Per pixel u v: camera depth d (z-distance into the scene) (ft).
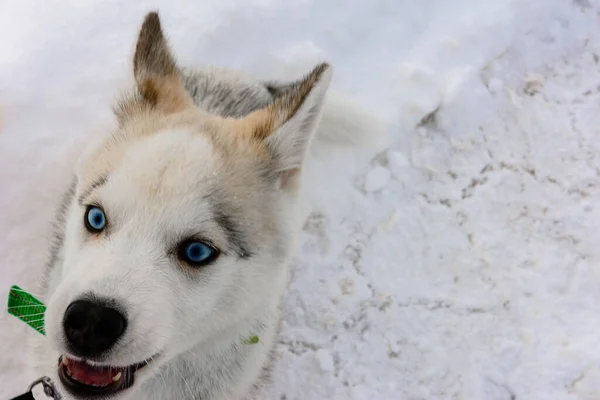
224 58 2.94
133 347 1.68
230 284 1.85
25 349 2.46
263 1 3.06
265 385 2.59
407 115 3.11
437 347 2.75
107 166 1.82
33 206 2.60
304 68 3.00
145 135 1.88
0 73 2.74
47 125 2.70
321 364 2.67
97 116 2.74
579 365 2.71
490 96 3.29
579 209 3.10
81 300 1.64
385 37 3.23
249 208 1.86
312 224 2.86
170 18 2.92
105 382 1.79
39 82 2.75
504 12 3.41
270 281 1.94
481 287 2.88
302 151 1.98
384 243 2.91
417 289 2.84
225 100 2.45
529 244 3.00
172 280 1.75
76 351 1.68
